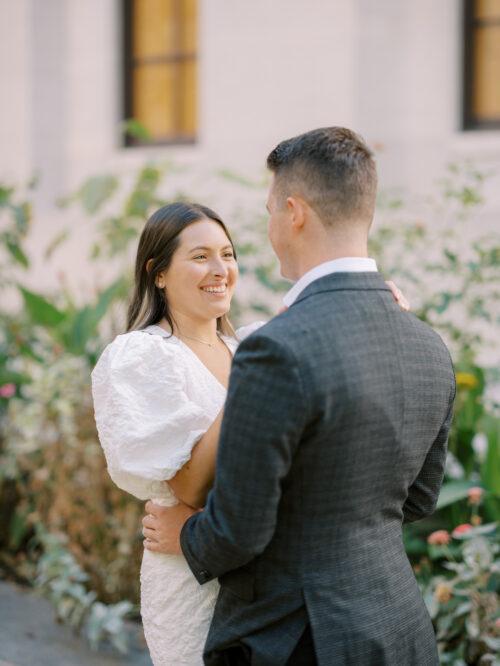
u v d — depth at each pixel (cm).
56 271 652
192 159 611
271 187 172
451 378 177
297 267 170
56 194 665
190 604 185
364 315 162
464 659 284
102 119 652
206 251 195
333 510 159
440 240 429
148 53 654
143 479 173
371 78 549
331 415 153
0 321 455
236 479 152
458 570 274
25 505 402
